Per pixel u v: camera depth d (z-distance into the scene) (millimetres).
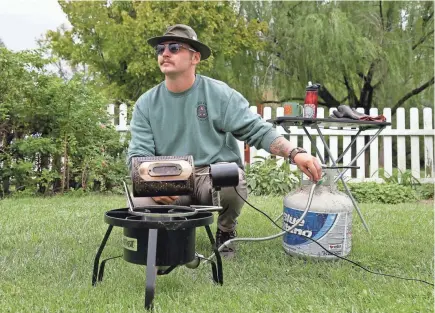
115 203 3996
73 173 5254
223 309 1426
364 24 8852
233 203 2076
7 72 4781
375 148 6039
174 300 1511
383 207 4062
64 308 1410
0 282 1690
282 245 2211
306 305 1478
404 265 1995
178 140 2014
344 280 1758
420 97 9344
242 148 5945
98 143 5336
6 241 2367
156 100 2020
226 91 1998
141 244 1456
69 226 2797
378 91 9414
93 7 8625
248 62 9617
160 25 7816
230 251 2191
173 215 1449
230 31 8648
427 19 8938
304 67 9102
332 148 6051
